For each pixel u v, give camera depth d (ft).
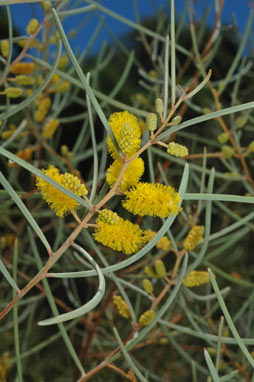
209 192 0.99
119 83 1.58
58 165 1.63
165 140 1.47
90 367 1.97
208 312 1.47
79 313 0.70
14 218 2.08
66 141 2.31
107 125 0.74
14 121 2.09
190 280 1.08
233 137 1.63
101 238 0.74
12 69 1.32
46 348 2.15
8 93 1.13
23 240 2.03
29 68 1.32
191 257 1.46
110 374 1.94
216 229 2.14
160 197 0.72
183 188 0.75
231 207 2.06
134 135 0.74
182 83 2.22
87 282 2.22
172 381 1.97
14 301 0.77
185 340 2.00
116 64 2.56
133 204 0.73
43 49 1.49
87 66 2.50
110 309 1.80
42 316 2.14
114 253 1.84
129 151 0.73
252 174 2.15
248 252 2.19
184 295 1.73
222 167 2.18
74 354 0.96
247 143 2.21
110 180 0.76
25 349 1.85
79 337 2.23
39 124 1.76
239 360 1.56
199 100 2.26
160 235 0.76
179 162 1.52
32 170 0.70
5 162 1.63
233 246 2.11
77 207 0.79
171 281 1.09
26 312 1.79
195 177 1.64
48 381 2.04
